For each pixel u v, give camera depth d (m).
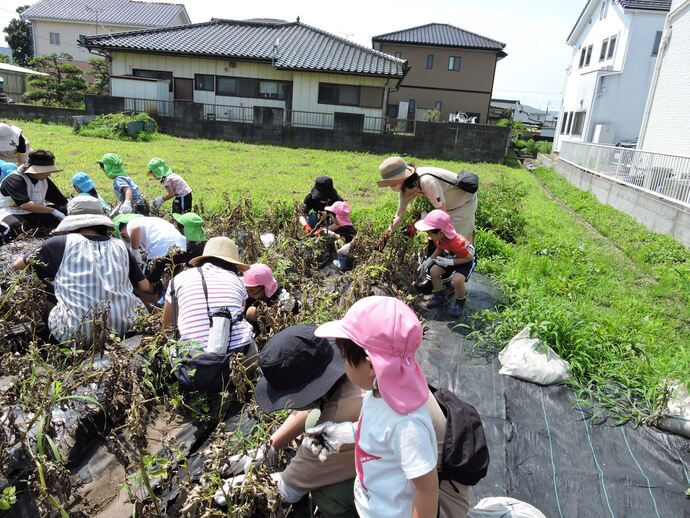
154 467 2.49
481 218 9.03
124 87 22.23
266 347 2.21
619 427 3.36
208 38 24.59
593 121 22.58
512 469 2.98
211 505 2.26
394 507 1.74
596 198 14.42
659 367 4.01
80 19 37.78
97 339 3.30
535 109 65.31
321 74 23.16
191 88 23.64
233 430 2.97
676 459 3.10
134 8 40.19
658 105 15.17
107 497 2.44
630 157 12.74
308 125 23.83
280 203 7.31
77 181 5.95
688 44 13.68
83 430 2.70
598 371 3.92
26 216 5.91
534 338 4.11
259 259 5.09
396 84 25.31
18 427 2.36
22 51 49.19
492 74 33.31
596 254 8.31
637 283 7.20
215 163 14.61
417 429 1.62
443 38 33.84
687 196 9.60
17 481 2.35
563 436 3.28
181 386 3.06
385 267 4.97
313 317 3.91
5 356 2.74
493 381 3.84
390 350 1.61
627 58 21.52
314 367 2.15
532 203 12.96
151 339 3.17
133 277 3.80
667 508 2.75
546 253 7.77
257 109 21.25
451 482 1.93
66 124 22.17
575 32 27.56
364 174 14.62
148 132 20.23
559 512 2.71
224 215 6.66
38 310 3.53
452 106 34.06
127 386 2.81
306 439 2.09
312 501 2.46
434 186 5.04
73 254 3.46
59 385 2.47
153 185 10.23
